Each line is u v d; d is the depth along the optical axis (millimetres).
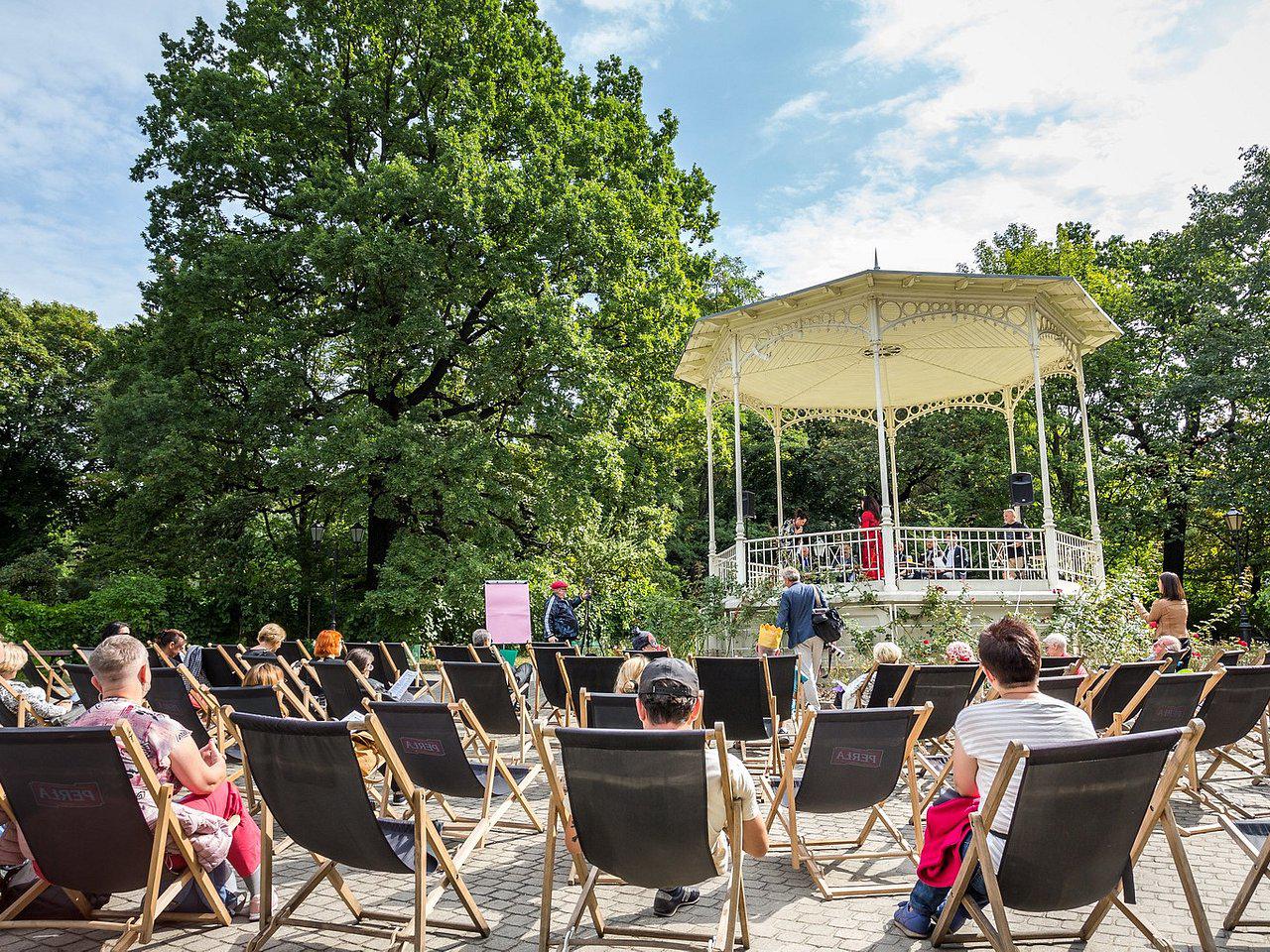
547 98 20844
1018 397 17500
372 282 17219
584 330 19000
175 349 18906
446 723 4340
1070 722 3234
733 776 3213
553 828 3283
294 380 18062
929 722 6023
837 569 12914
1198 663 9008
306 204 18016
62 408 32375
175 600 19641
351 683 6574
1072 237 30516
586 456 18094
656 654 7324
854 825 5395
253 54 19422
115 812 3203
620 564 20656
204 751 3982
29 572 28062
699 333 14352
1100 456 26016
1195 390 24000
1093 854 2896
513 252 18250
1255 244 25578
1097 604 12086
